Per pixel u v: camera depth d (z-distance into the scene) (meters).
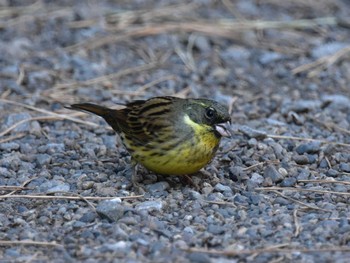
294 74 17.30
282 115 15.00
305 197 11.38
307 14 20.67
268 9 20.91
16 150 13.14
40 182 11.84
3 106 14.91
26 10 19.88
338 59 18.08
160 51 18.20
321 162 12.64
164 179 11.92
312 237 10.07
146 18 19.66
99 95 15.75
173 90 16.23
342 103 15.52
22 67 16.78
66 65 17.09
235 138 13.51
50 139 13.59
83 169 12.32
